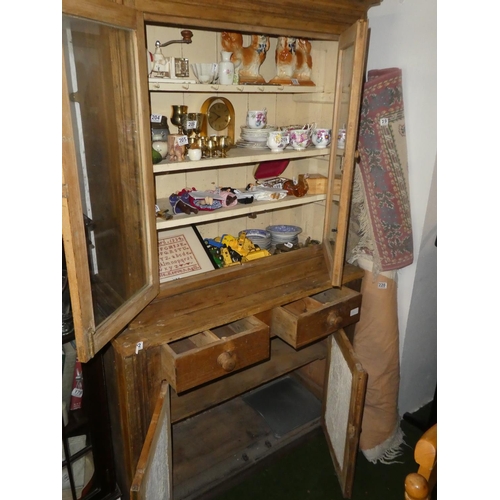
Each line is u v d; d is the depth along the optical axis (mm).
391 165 1646
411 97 1642
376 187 1660
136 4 1029
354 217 1754
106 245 1091
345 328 1812
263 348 1366
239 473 1720
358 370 1444
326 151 1681
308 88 1689
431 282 1920
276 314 1497
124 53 1042
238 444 1840
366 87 1609
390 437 1878
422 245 1780
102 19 900
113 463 1481
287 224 2029
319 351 1848
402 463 1853
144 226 1210
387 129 1622
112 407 1409
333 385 1769
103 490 1476
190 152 1402
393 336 1798
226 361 1260
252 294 1529
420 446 745
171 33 1483
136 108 1078
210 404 1525
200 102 1621
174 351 1340
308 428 1936
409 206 1717
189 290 1419
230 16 1200
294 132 1653
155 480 1261
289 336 1466
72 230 848
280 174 1940
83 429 1370
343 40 1438
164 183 1637
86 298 925
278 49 1660
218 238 1771
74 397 1397
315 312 1465
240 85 1460
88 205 1021
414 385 2111
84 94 975
